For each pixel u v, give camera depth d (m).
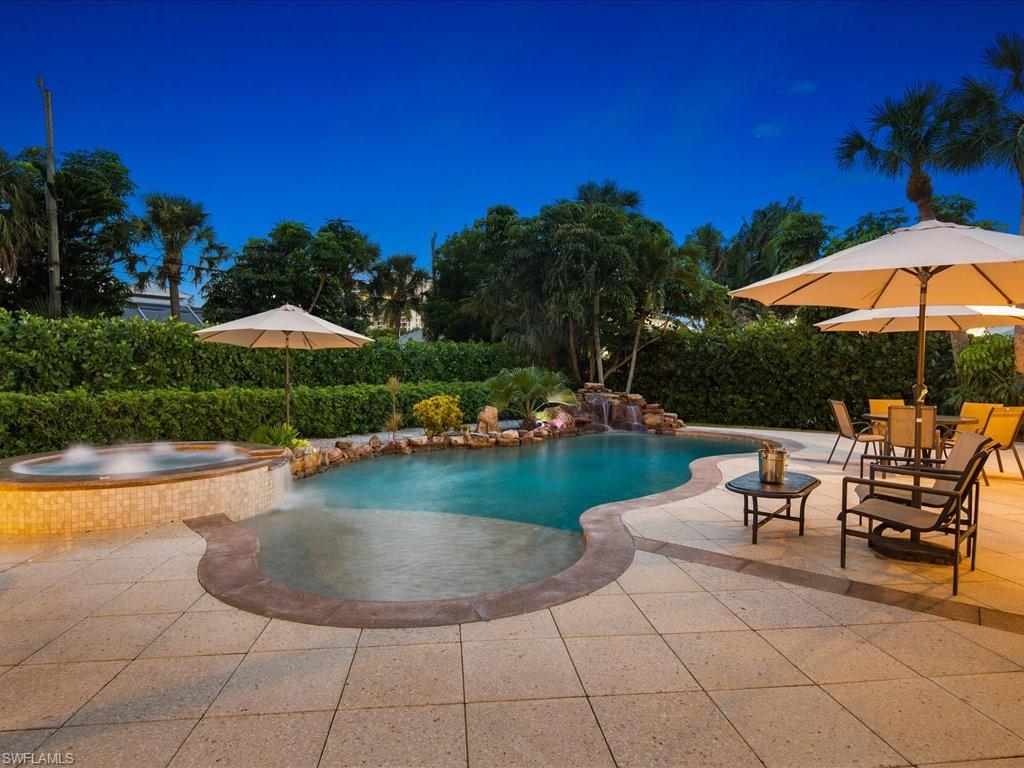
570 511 6.36
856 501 6.12
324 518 6.02
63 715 2.27
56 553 4.39
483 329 24.50
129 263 21.34
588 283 15.59
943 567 3.96
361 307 29.81
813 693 2.42
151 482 5.24
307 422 11.12
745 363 14.99
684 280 16.38
